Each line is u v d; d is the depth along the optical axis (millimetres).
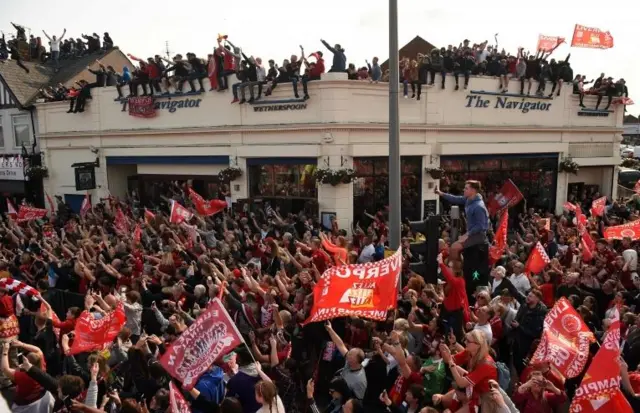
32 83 33156
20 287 10156
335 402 7492
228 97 22328
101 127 27328
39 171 29922
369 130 20109
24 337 11734
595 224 17547
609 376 6062
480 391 5938
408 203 21750
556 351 6816
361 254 14586
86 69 33812
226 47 22188
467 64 22391
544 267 11695
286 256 12516
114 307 9406
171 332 9047
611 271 11766
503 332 9219
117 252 14391
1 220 22188
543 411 6566
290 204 21297
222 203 18453
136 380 7855
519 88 24438
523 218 20953
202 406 7043
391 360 7777
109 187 27516
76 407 6668
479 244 9711
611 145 28297
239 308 9641
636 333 8164
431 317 8953
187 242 15133
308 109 20031
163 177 26234
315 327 9125
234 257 14234
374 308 7840
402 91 20719
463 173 23312
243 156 22016
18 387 7402
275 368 8062
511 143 24219
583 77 26844
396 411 7152
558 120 25953
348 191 19938
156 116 25078
